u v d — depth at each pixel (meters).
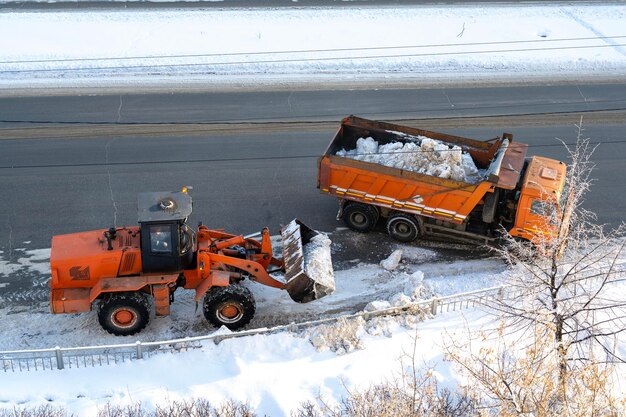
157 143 23.62
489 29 33.75
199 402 13.55
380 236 19.50
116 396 13.81
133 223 19.62
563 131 25.23
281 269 16.94
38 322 16.11
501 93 28.19
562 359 12.33
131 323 15.45
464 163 19.17
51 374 14.39
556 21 34.88
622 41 33.06
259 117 25.58
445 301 16.67
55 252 15.23
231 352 15.00
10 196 20.52
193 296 17.00
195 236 16.14
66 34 31.34
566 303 14.07
